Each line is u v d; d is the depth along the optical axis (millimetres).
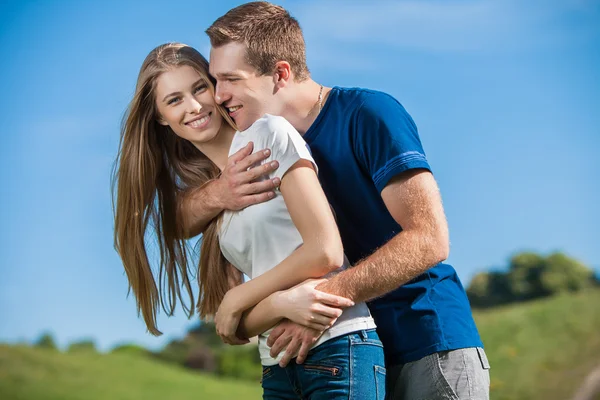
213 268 3205
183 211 3191
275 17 3039
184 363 16516
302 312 2715
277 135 2861
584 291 17422
